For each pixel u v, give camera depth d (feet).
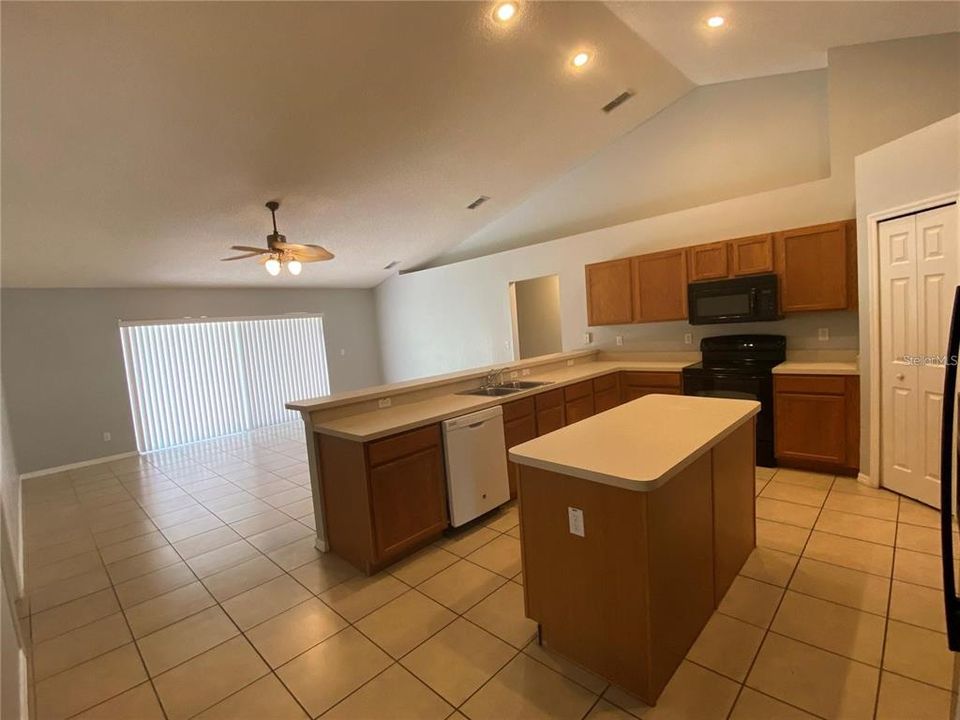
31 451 17.70
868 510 9.73
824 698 5.36
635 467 5.46
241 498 13.69
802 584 7.48
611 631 5.69
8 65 7.96
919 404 9.65
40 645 7.34
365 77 10.66
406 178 15.79
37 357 17.83
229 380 22.90
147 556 10.30
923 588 7.13
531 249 19.70
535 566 6.39
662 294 15.05
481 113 13.38
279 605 8.04
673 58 12.78
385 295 27.71
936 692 5.31
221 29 8.46
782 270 12.78
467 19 9.97
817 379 11.60
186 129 10.69
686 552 6.09
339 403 9.82
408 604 7.79
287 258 13.76
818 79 13.42
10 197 11.41
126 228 14.44
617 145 17.49
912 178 9.25
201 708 5.91
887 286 10.13
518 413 11.63
